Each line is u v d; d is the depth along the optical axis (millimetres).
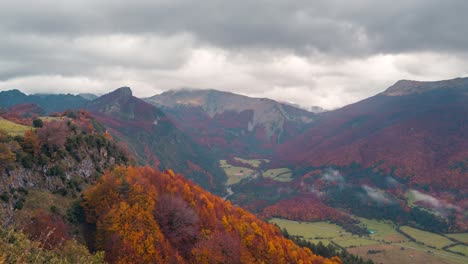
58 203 79625
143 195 86000
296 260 115188
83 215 81750
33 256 37438
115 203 82125
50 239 63125
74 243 61531
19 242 37250
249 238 105188
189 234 88125
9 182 72938
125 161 117812
